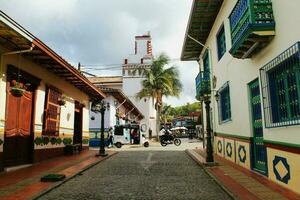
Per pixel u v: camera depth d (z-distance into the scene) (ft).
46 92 43.75
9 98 34.19
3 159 33.42
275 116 26.68
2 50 31.83
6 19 25.53
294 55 22.50
